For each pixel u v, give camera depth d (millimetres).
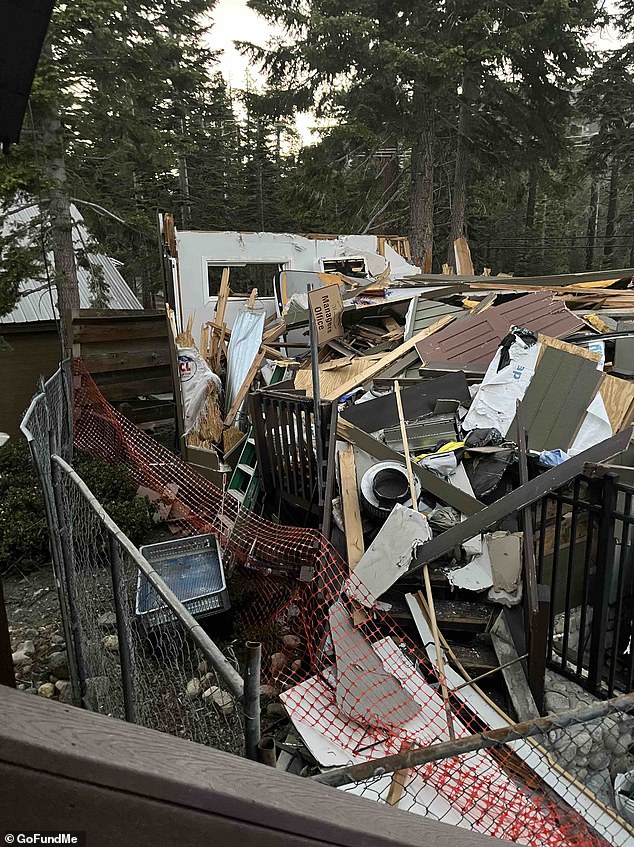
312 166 19062
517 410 4934
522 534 3996
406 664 3578
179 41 14891
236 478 6934
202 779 958
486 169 21219
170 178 27719
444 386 5609
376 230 24062
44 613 5195
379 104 18500
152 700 3262
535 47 17875
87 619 3701
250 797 999
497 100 18891
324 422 5059
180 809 937
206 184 29656
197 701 3252
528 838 2498
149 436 8430
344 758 2977
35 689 4152
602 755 3021
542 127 19500
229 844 986
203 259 12133
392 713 3238
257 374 8719
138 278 26953
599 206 34812
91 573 3939
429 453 4883
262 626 4520
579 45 17797
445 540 3969
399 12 18562
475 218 28422
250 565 4855
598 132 26250
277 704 3721
